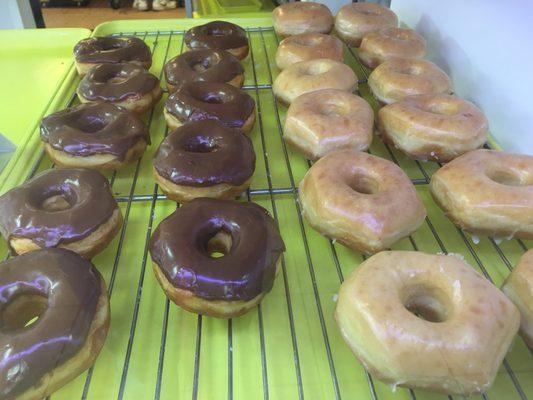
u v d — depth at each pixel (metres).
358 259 0.34
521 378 0.26
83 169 0.35
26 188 0.33
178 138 0.38
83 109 0.42
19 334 0.24
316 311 0.30
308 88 0.46
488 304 0.26
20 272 0.27
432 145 0.39
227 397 0.25
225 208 0.32
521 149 0.40
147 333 0.29
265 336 0.29
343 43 0.60
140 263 0.33
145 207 0.37
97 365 0.27
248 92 0.51
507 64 0.41
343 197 0.33
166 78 0.49
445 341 0.24
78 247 0.31
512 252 0.34
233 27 0.57
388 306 0.26
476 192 0.33
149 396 0.25
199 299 0.28
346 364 0.27
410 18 0.61
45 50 0.59
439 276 0.28
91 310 0.26
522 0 0.38
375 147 0.44
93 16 1.32
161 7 1.34
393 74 0.46
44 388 0.24
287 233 0.35
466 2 0.47
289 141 0.42
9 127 0.47
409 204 0.33
